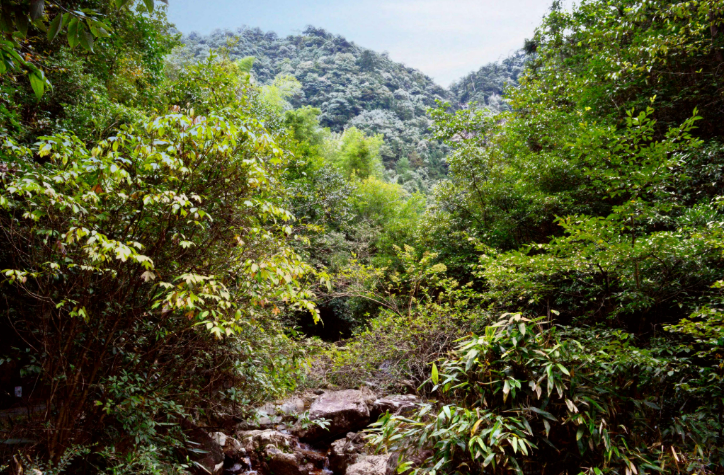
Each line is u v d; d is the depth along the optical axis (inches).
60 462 90.9
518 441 78.1
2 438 98.0
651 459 85.1
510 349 89.3
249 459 147.7
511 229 252.1
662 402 98.0
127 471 99.5
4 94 162.6
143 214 103.7
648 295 141.4
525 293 174.4
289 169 383.6
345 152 667.4
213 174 112.7
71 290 100.1
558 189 222.5
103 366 111.7
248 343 131.0
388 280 362.0
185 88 289.1
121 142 101.1
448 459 83.7
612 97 243.0
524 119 276.2
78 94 219.9
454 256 288.8
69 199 87.3
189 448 128.7
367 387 213.0
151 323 117.2
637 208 141.3
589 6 283.0
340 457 150.9
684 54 209.6
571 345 96.7
